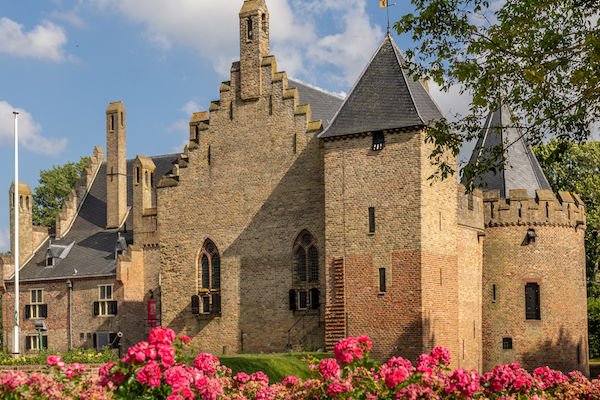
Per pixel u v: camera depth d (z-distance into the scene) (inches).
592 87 974.4
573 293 1806.1
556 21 1008.9
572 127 1025.5
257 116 1755.7
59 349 2170.3
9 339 2265.0
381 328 1513.3
